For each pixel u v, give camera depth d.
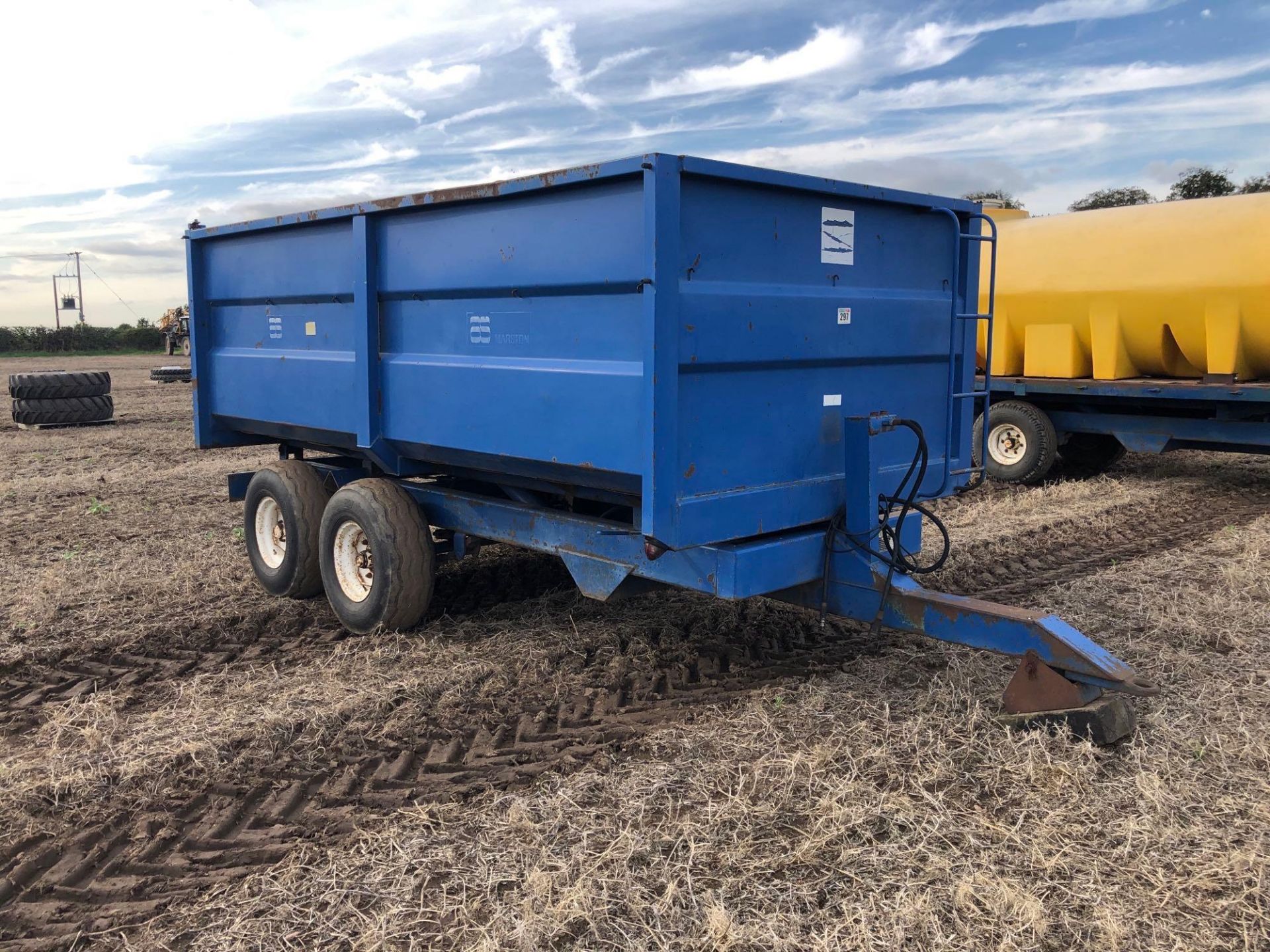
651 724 4.26
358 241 5.19
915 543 4.96
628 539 4.43
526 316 4.37
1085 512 8.95
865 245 4.46
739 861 3.14
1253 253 8.76
